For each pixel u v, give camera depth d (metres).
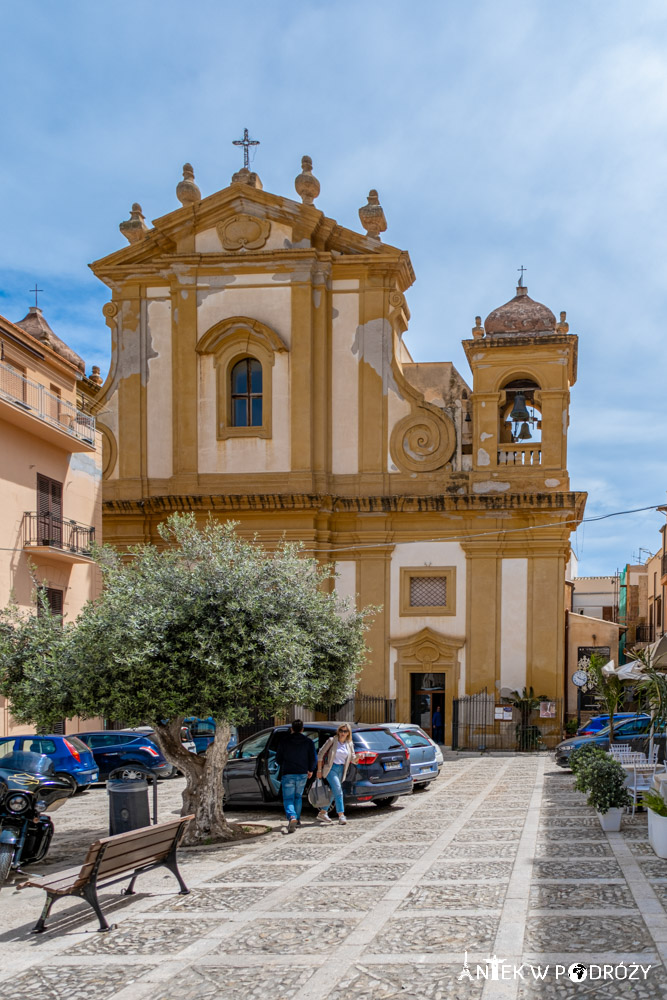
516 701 27.31
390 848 11.83
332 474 29.39
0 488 21.16
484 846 11.59
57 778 17.12
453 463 29.08
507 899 8.64
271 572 14.28
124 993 6.65
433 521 28.59
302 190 29.72
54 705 12.98
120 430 30.20
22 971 7.27
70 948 7.82
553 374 28.44
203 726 25.47
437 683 28.27
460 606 28.17
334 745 14.52
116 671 12.46
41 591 16.33
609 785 12.39
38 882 8.55
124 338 30.53
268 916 8.48
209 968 7.09
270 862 11.26
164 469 29.94
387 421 29.30
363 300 29.69
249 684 12.83
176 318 30.11
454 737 27.28
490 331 29.00
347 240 30.02
